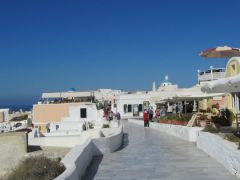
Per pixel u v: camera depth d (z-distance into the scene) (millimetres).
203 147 18391
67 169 11078
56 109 63500
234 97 24344
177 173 13555
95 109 62219
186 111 44312
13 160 30062
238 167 12289
